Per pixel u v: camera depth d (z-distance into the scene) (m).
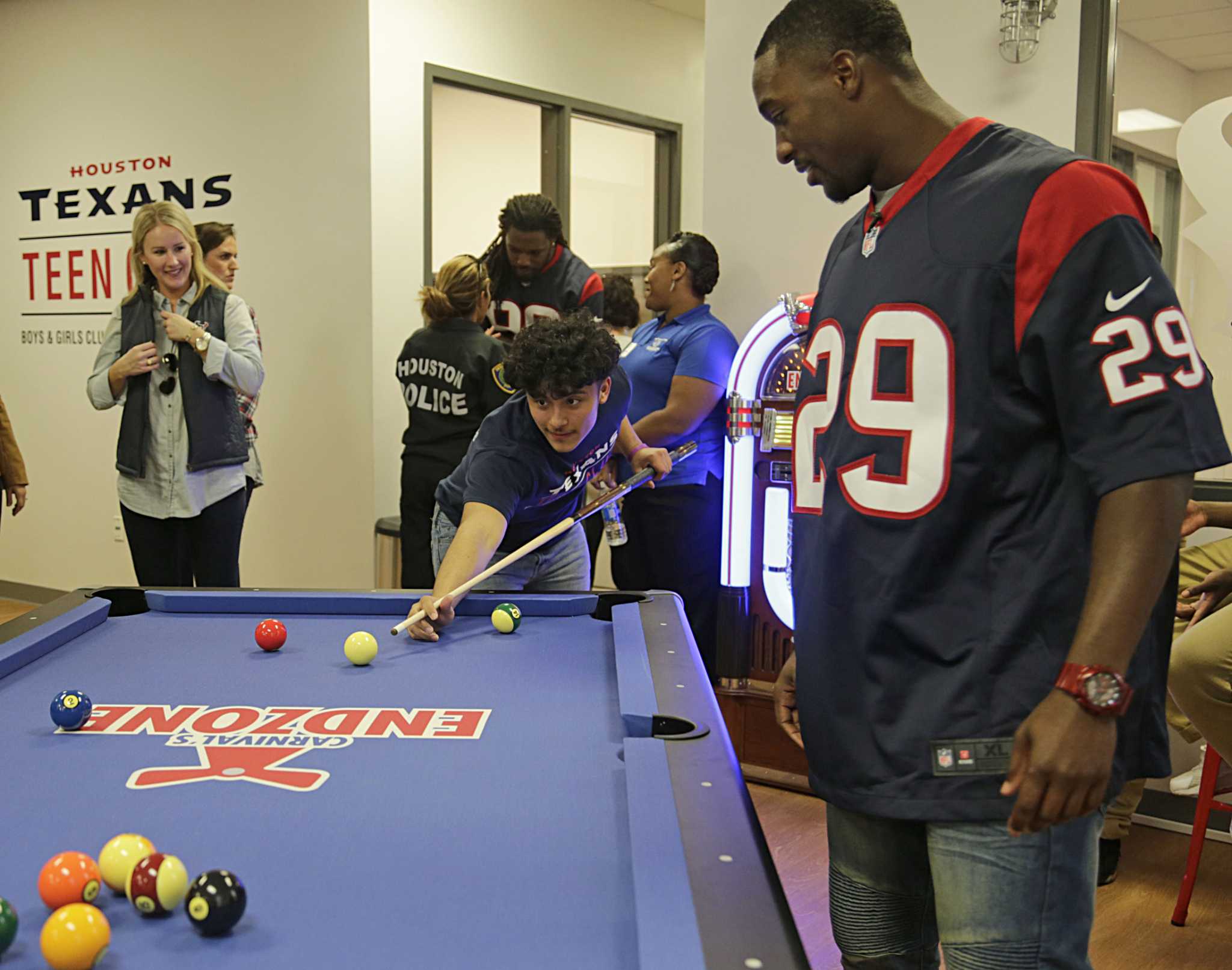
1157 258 1.20
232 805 1.21
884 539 1.32
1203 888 2.79
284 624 2.07
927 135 1.35
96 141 5.24
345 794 1.25
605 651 1.88
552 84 5.05
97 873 0.98
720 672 3.41
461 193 5.13
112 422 5.38
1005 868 1.23
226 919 0.92
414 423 3.92
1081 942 1.26
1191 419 1.12
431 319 3.88
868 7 1.33
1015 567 1.24
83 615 2.00
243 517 3.65
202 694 1.63
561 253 4.09
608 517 2.84
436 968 0.88
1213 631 2.44
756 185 3.60
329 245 4.53
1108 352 1.14
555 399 2.09
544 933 0.93
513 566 2.50
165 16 4.92
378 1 4.32
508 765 1.34
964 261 1.26
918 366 1.29
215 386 3.49
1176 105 2.92
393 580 4.38
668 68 5.65
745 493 3.32
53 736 1.45
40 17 5.34
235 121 4.75
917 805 1.27
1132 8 2.96
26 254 5.60
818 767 1.41
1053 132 3.07
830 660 1.38
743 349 3.25
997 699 1.24
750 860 1.01
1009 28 3.03
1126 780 1.26
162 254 3.45
